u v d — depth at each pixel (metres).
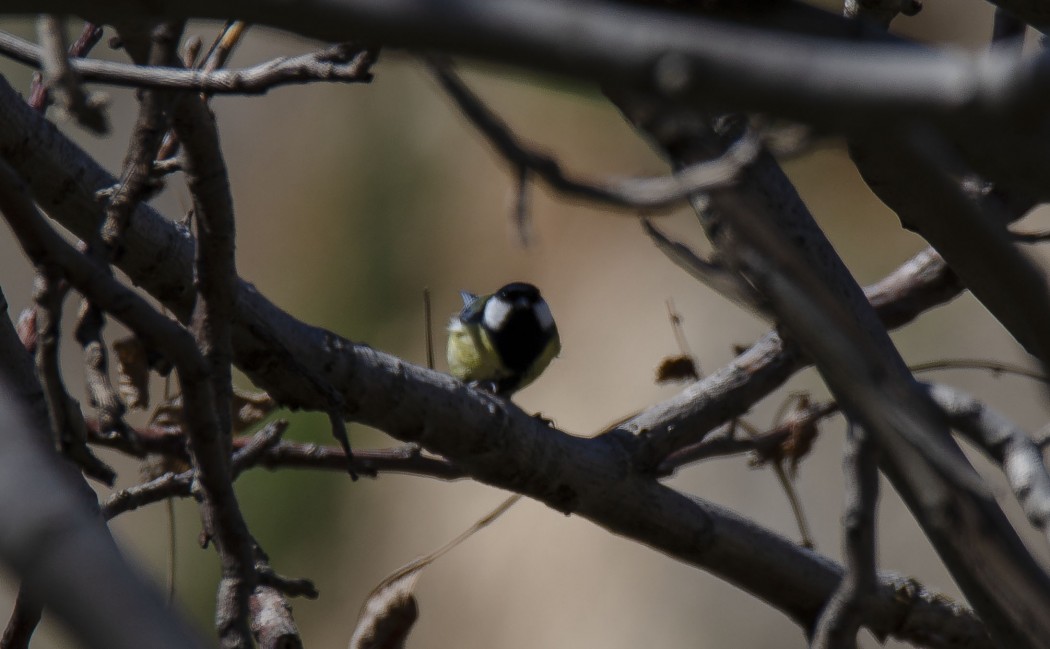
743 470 16.91
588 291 20.19
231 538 5.13
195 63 6.67
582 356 19.61
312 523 20.50
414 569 7.24
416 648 19.28
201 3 2.87
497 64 2.84
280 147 24.06
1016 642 4.34
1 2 2.90
